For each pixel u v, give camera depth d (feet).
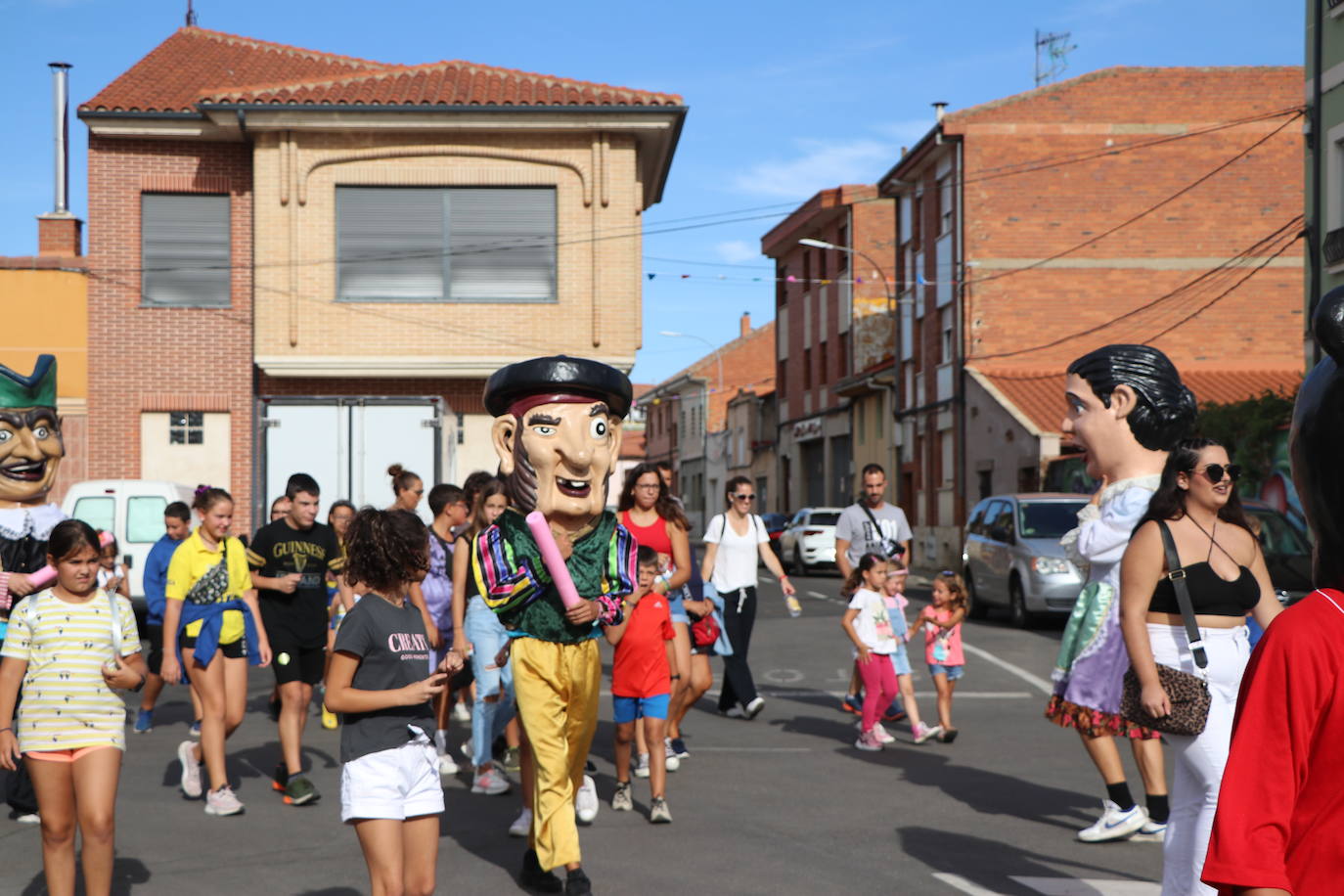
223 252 73.46
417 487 34.55
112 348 72.90
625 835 23.73
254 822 24.89
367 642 16.26
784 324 175.83
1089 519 22.74
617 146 72.33
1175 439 22.71
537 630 20.85
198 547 25.79
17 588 25.36
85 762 17.84
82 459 72.64
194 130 71.61
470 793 27.94
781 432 176.76
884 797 27.12
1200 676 17.47
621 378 22.35
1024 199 108.78
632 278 72.54
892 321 140.87
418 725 16.30
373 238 72.02
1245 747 7.87
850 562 37.93
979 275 108.58
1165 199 108.58
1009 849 22.62
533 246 72.49
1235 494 18.52
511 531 21.33
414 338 71.92
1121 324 108.37
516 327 72.18
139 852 22.45
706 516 220.02
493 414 22.93
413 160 71.87
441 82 73.77
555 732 20.49
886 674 32.99
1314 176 64.75
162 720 38.34
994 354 108.58
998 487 101.19
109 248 72.84
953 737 33.68
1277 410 68.64
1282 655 7.82
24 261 72.59
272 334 71.26
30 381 29.35
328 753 32.50
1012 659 51.65
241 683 26.50
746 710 37.81
